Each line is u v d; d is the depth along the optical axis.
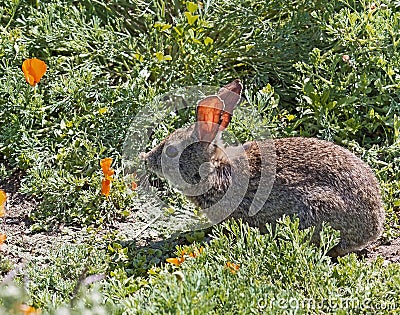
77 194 8.40
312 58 9.76
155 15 10.49
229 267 6.21
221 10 10.23
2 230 7.99
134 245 7.79
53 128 9.22
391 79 9.51
